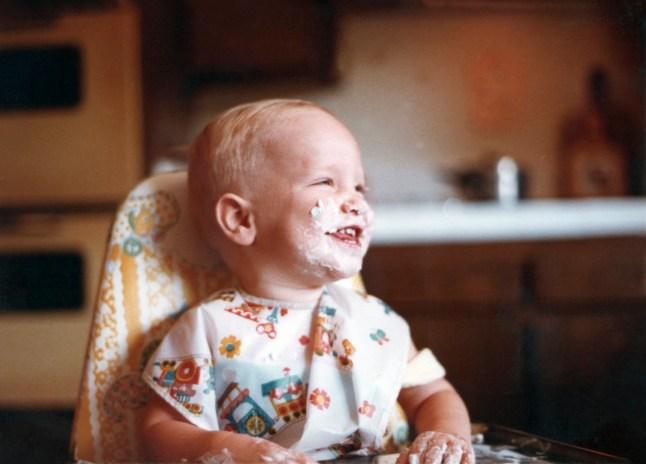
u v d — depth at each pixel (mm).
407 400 1027
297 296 1003
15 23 2900
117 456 1009
